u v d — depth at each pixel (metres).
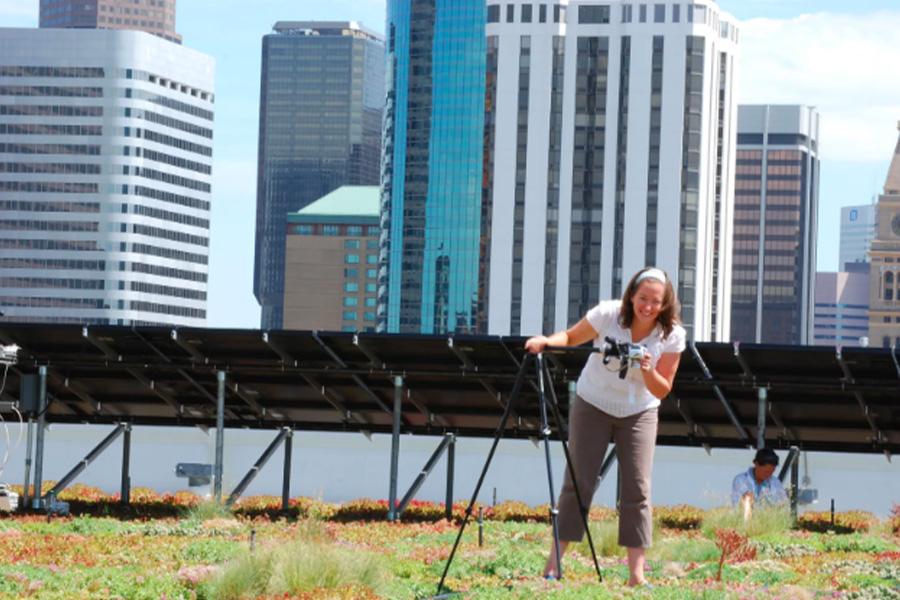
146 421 31.19
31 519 24.44
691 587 13.21
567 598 11.85
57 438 34.19
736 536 15.54
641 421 12.91
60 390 30.30
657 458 32.22
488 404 28.89
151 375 29.28
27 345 27.83
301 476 33.41
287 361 27.23
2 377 28.91
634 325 12.75
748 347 25.61
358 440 33.28
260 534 21.45
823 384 25.70
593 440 12.93
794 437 29.36
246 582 14.13
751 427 28.89
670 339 12.74
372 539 21.00
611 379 12.70
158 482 33.81
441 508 29.38
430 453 33.03
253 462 33.56
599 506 27.53
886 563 17.59
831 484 31.61
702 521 24.00
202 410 30.66
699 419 29.08
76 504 29.45
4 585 14.62
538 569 16.09
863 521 26.92
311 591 13.70
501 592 12.52
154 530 21.94
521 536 21.75
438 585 13.88
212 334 26.81
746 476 22.56
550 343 12.62
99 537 20.89
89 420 31.27
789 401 27.92
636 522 12.97
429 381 28.16
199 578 15.12
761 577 15.73
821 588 14.83
